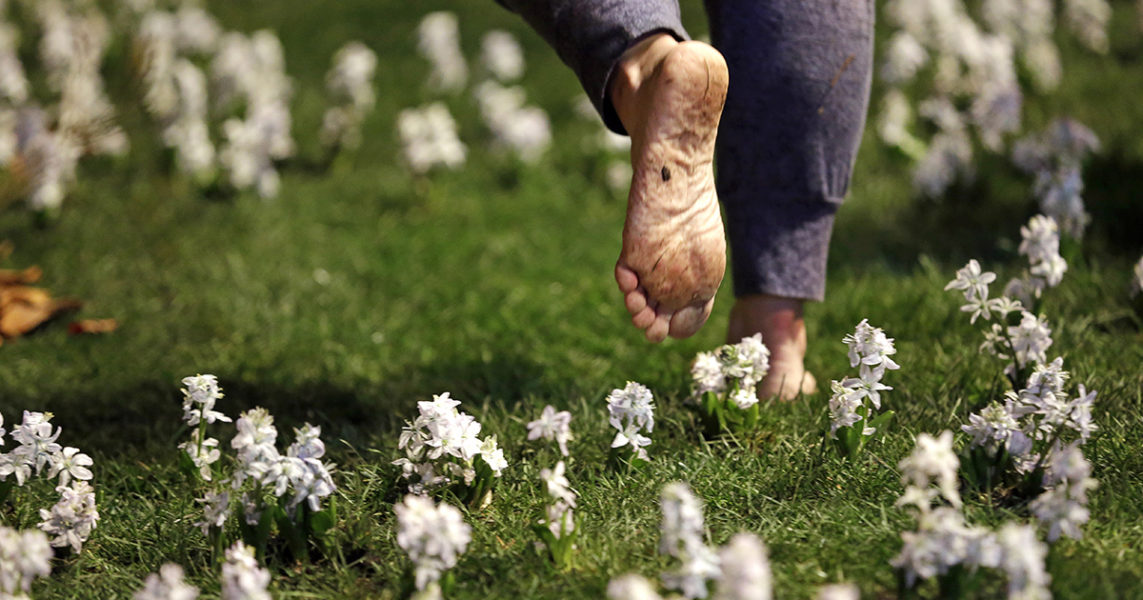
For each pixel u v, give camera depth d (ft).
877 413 9.95
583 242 18.25
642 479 9.02
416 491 8.68
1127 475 8.46
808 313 13.83
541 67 31.35
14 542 7.09
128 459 10.43
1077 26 28.81
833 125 10.04
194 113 21.53
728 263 16.24
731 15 9.96
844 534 7.84
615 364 13.00
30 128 18.43
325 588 7.70
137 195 20.52
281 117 20.80
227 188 20.71
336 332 14.55
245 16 38.50
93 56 20.02
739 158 10.18
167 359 13.55
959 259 15.64
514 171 21.85
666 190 8.29
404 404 11.80
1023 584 6.42
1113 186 17.51
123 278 16.58
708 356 10.19
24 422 8.48
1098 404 9.71
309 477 7.95
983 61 22.84
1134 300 12.21
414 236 18.78
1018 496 8.32
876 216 18.15
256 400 12.10
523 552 7.85
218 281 16.44
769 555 7.57
